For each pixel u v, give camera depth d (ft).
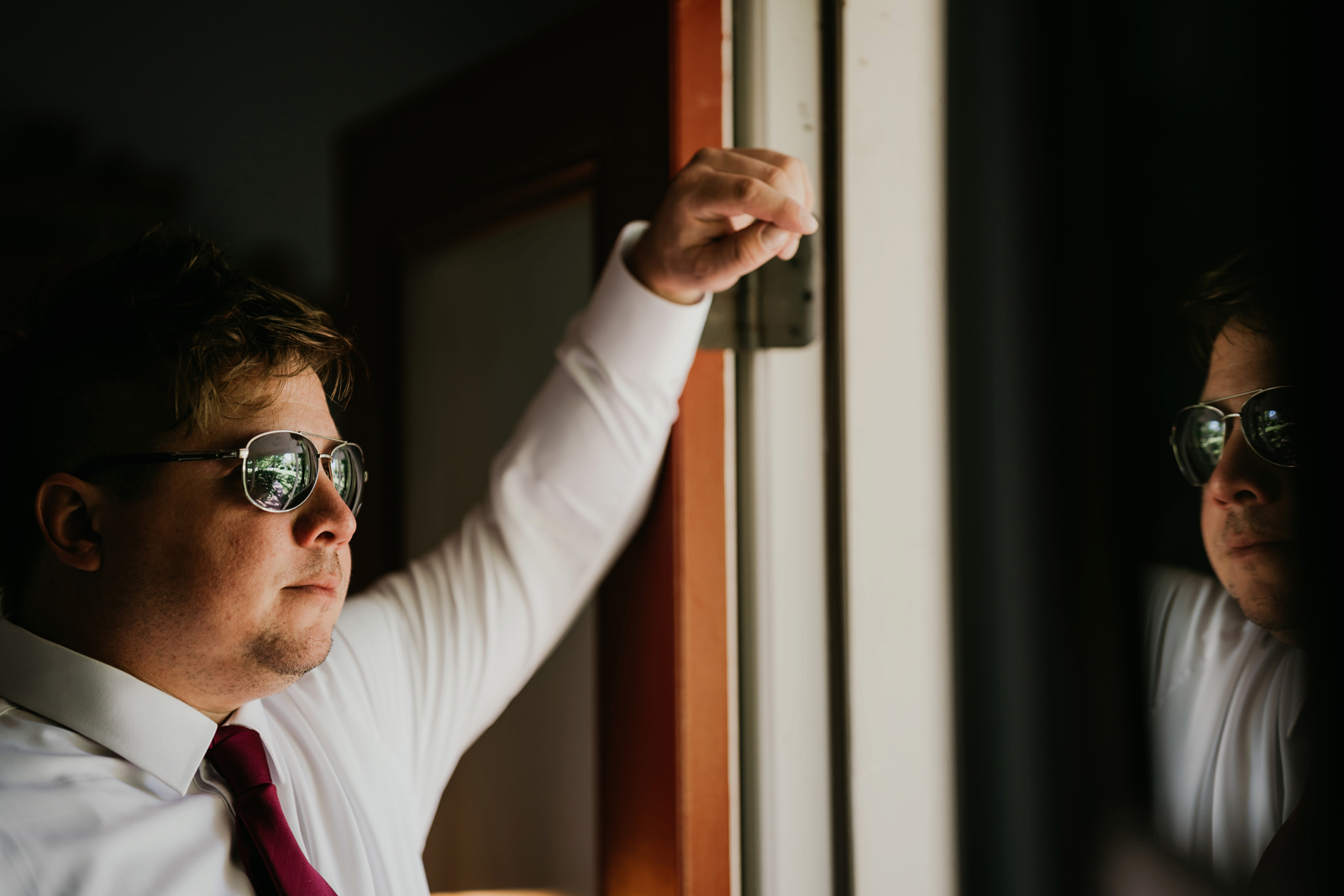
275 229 6.28
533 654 3.42
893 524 3.53
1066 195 3.48
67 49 5.63
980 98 3.59
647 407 3.23
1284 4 2.53
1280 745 2.67
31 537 2.36
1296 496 2.37
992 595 3.57
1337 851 2.24
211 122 6.06
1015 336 3.55
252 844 2.37
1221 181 2.93
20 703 2.32
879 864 3.47
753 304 3.36
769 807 3.36
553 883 4.30
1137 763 3.24
